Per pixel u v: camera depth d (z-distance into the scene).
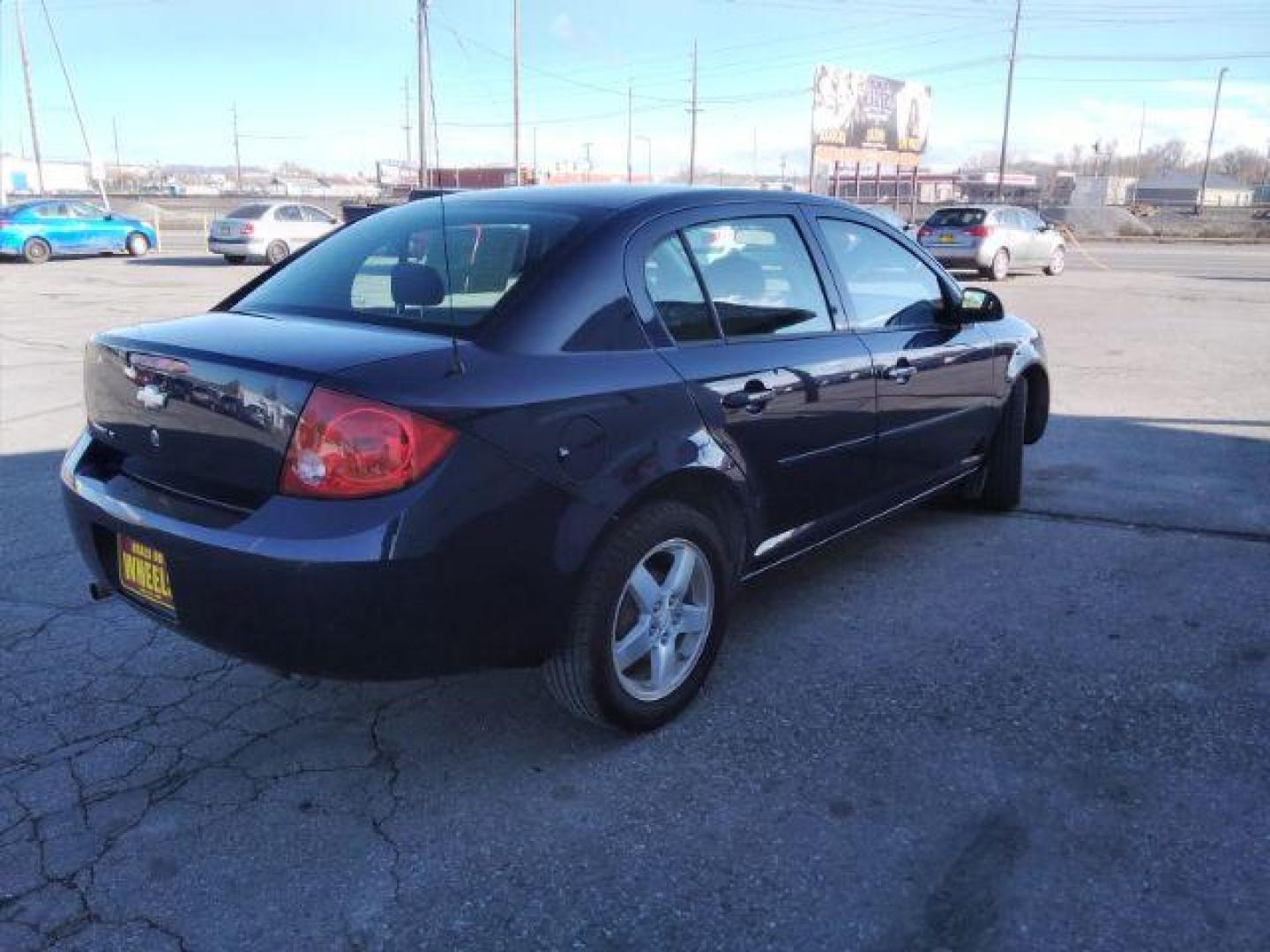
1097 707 3.43
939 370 4.52
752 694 3.54
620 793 2.97
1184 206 76.44
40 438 7.16
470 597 2.69
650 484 3.04
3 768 3.08
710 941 2.39
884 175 57.72
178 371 2.82
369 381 2.58
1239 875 2.61
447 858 2.69
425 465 2.59
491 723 3.37
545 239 3.21
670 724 3.34
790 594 4.39
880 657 3.80
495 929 2.44
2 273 21.56
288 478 2.60
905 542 5.03
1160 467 6.41
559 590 2.87
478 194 3.84
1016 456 5.32
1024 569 4.68
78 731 3.30
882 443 4.18
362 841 2.76
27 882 2.58
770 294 3.72
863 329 4.11
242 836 2.78
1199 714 3.38
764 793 2.96
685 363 3.25
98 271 22.08
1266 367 10.16
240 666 3.74
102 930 2.42
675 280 3.36
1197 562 4.74
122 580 3.05
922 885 2.58
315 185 104.19
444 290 3.10
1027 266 21.78
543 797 2.95
